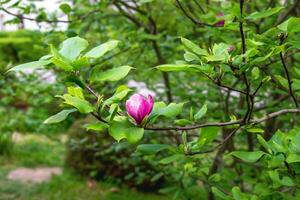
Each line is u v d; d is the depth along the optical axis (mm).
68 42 1078
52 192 5172
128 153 4707
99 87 2463
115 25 3439
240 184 2326
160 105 1175
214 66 1232
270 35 1396
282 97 2420
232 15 1299
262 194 1464
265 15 1193
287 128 2670
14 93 3113
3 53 6684
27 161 6484
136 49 2809
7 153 6801
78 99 1039
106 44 1052
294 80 1392
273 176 1375
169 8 2986
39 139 7520
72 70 1037
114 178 5336
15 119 4688
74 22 2393
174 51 2877
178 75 3201
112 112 1033
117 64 2832
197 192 2705
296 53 1786
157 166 2781
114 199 4996
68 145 5738
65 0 2752
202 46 2318
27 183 5500
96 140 4965
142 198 5035
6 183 5465
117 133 1023
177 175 2500
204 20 1976
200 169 1962
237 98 2805
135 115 1066
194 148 1381
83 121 5102
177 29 3146
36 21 2365
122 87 1114
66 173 5781
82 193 5184
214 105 2486
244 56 1115
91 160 5547
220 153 2506
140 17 2826
